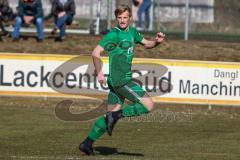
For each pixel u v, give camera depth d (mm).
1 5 72562
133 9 76688
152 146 38750
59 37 69375
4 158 33344
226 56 66875
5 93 57406
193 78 56938
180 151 37031
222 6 84812
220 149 38125
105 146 38344
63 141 39844
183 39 73000
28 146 37656
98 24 73500
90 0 92688
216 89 57031
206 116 54500
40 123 47688
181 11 84938
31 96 57375
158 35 33375
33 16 67750
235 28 83250
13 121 48219
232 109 57906
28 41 68250
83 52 65938
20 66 57250
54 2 68750
